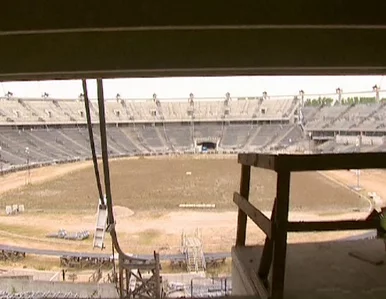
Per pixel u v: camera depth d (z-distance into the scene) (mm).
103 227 7555
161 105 55219
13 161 36625
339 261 3613
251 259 3682
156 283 6879
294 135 47156
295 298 2877
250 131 50250
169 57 3646
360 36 3580
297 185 27859
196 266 14023
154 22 2580
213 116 52781
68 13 2551
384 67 3748
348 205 22016
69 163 38969
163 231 18672
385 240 3934
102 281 11594
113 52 3615
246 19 2576
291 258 3697
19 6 2523
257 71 4023
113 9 2555
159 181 31109
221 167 36812
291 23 2580
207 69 3777
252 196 23688
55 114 48906
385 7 2537
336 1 2545
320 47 3623
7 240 17719
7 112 46031
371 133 40000
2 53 3588
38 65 3641
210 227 19266
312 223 2902
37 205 24234
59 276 13164
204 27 2621
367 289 3020
